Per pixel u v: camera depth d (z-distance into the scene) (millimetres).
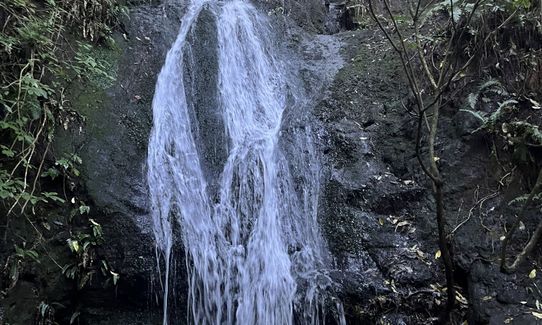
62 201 3701
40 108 3920
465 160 4113
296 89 5309
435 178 3326
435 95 3541
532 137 3852
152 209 4031
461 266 3672
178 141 4672
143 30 5418
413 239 3928
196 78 5160
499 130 4070
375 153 4539
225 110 5004
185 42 5371
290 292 3775
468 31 4531
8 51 3891
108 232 3834
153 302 3816
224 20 5711
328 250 3957
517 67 4320
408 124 4602
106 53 4961
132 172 4215
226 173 4461
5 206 3572
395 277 3688
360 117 4844
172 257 3832
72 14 4816
